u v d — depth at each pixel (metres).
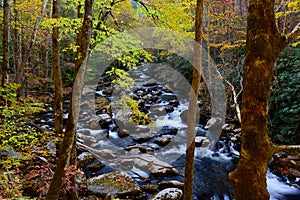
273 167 6.04
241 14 10.43
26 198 3.21
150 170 5.34
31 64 10.60
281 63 7.39
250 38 1.27
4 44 4.18
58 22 3.47
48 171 4.20
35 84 11.61
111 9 3.88
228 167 6.31
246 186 1.25
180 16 3.69
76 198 3.95
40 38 7.88
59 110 4.13
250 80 1.26
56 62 4.06
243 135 1.29
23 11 6.42
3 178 3.20
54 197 2.39
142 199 4.57
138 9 3.90
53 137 3.89
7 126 3.45
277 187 5.37
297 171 5.62
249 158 1.25
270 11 1.24
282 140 6.80
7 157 3.39
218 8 9.52
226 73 8.75
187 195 2.96
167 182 4.98
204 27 9.84
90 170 5.44
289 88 6.94
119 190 4.62
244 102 1.29
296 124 6.64
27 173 4.20
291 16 7.65
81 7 3.82
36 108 3.66
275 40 1.25
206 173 5.98
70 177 3.80
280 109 7.19
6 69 4.15
